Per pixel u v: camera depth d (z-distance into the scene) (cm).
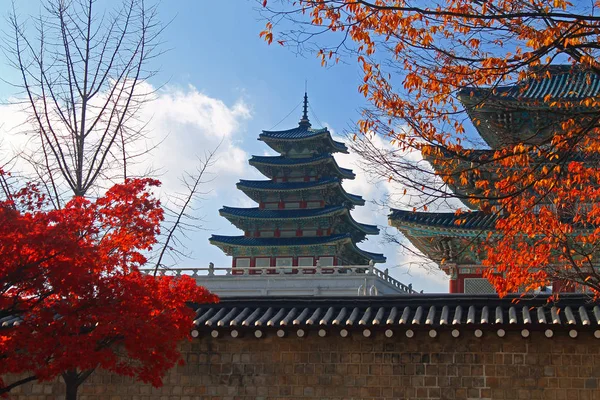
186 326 2059
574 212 2111
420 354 2498
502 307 2444
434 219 3228
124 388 2658
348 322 2453
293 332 2562
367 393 2506
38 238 1683
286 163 8312
